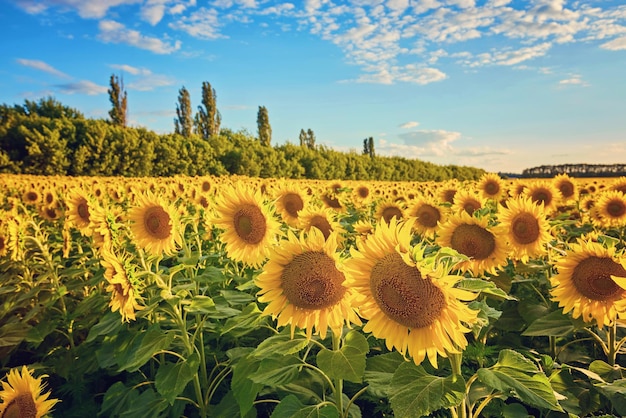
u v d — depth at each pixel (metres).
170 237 4.09
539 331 3.32
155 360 4.21
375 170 67.81
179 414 3.22
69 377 4.41
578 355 3.74
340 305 2.47
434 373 3.13
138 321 4.27
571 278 3.11
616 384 2.36
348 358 2.32
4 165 37.69
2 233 6.35
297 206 6.12
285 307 2.56
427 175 76.56
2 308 5.34
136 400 3.22
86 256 6.67
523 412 2.68
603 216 6.54
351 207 10.59
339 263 2.39
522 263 4.28
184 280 3.94
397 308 2.04
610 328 3.22
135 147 42.25
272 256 2.59
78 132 41.94
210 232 6.09
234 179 19.62
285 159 56.50
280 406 2.42
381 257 2.17
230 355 3.34
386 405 3.29
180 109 77.00
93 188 13.02
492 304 3.87
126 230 4.86
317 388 3.01
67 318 4.54
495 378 1.89
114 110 69.44
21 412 2.62
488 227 3.66
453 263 2.05
